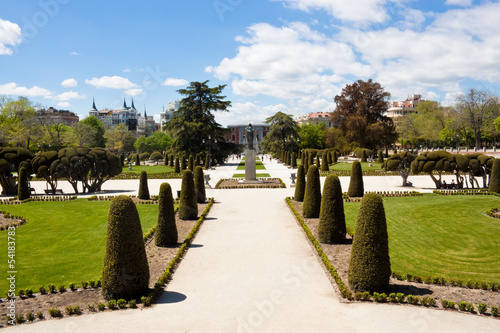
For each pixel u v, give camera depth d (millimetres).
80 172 30328
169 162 77312
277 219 19828
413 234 16656
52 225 19453
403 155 33312
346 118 79125
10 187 31281
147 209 23531
